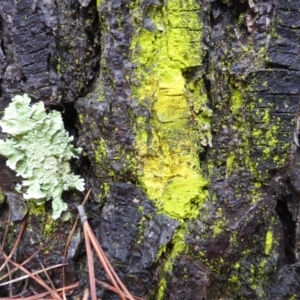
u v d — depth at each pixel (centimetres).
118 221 19
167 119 18
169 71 18
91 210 20
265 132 18
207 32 18
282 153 18
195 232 18
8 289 20
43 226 20
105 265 18
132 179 19
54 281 20
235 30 18
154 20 18
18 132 19
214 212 18
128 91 18
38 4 18
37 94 19
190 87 18
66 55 19
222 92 18
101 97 19
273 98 17
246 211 18
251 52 18
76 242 20
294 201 20
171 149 18
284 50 17
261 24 17
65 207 20
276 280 19
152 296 19
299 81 17
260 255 20
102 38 19
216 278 19
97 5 18
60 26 19
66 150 19
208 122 19
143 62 18
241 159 18
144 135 18
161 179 18
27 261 20
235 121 18
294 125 17
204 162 19
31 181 19
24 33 18
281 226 20
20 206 20
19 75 19
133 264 19
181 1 17
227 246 18
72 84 19
